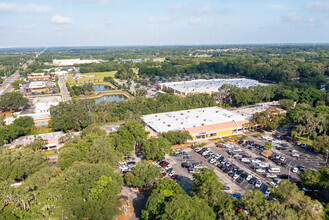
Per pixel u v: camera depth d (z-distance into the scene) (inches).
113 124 7711.6
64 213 2984.7
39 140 5787.4
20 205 3029.0
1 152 4594.0
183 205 2810.0
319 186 3727.9
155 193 3304.6
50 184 3287.4
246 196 3085.6
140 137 5497.1
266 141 6382.9
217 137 6688.0
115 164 4394.7
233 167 4992.6
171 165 5128.0
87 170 3602.4
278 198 3186.5
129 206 3742.6
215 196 3245.6
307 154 5639.8
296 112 7170.3
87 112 7824.8
